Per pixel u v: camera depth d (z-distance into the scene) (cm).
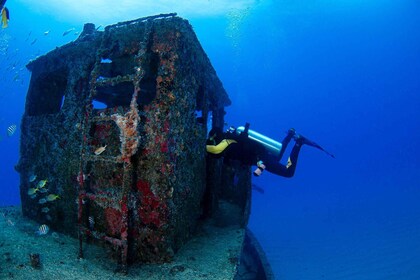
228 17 3738
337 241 954
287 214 1425
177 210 369
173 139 349
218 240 432
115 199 330
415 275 659
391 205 1397
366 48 7225
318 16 4741
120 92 627
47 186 448
